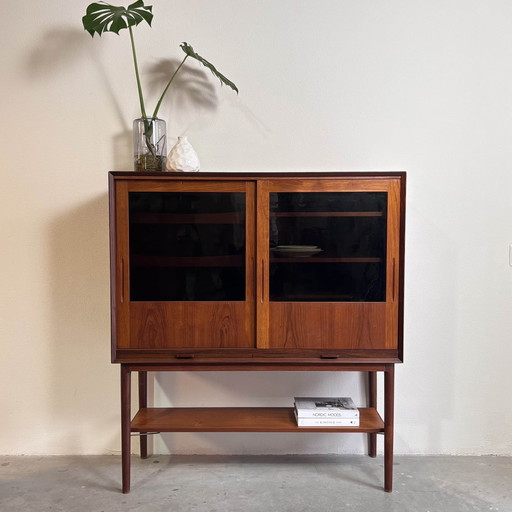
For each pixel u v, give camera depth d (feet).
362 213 6.27
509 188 7.34
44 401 7.56
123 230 6.23
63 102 7.34
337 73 7.32
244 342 6.35
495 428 7.55
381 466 7.18
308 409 6.50
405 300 7.46
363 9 7.27
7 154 7.37
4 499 6.25
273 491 6.46
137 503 6.17
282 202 6.28
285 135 7.38
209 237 6.31
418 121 7.32
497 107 7.29
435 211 7.38
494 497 6.30
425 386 7.54
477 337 7.47
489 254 7.39
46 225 7.42
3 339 7.50
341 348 6.32
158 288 6.31
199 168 7.10
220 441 7.60
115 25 6.57
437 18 7.24
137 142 6.75
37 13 7.28
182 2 7.29
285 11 7.29
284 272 6.32
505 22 7.21
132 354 6.30
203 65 7.30
